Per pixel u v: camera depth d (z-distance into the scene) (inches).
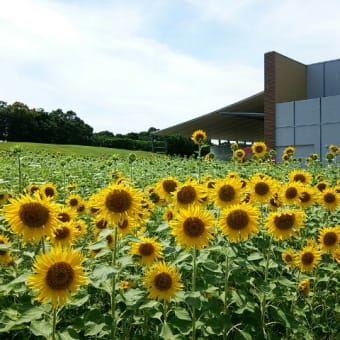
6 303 131.8
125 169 444.5
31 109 3186.5
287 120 1120.2
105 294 154.0
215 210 173.0
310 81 1307.8
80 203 228.1
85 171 451.5
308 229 224.4
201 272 145.3
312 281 182.9
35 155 675.4
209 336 135.4
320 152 1046.4
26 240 114.2
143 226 179.3
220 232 161.0
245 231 138.3
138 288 135.2
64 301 99.8
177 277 126.1
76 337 105.0
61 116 3267.7
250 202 187.3
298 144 1093.1
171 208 181.2
